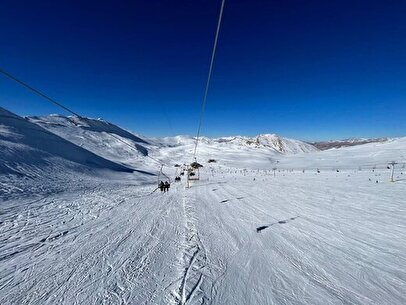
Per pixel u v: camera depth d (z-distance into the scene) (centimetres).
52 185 2783
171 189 3119
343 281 561
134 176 5972
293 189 2352
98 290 549
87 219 1283
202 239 896
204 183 3800
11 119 6594
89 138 15012
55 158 4784
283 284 559
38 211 1501
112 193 2534
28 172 3241
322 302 485
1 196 1875
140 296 521
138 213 1427
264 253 743
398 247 745
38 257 754
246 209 1446
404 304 469
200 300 502
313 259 686
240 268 648
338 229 947
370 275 582
